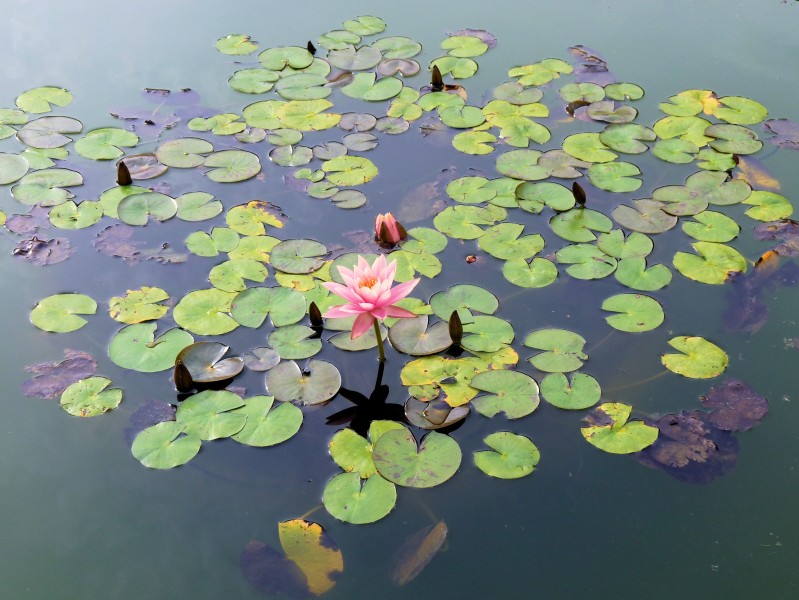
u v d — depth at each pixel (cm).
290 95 496
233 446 282
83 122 470
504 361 311
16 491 270
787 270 362
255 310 336
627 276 359
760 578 242
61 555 251
